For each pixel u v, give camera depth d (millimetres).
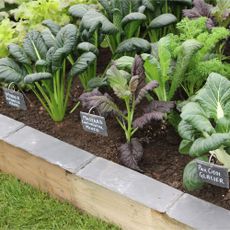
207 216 2041
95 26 2766
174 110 2562
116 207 2311
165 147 2570
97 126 2512
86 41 2865
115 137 2676
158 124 2691
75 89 3139
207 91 2211
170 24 3033
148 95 2670
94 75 3002
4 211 2570
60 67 2670
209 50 2754
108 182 2303
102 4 3041
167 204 2127
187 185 2168
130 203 2213
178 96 2873
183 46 2527
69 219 2463
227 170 2092
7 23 3174
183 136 2164
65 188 2533
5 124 2855
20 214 2533
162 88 2631
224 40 3061
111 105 2469
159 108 2418
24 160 2670
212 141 1950
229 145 2062
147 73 2605
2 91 3273
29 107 3070
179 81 2578
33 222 2484
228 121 2086
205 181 2141
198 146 1992
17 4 3697
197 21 2791
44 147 2609
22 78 2738
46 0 3404
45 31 2822
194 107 2123
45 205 2570
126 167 2402
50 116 2949
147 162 2486
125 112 2594
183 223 2031
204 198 2201
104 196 2324
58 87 2752
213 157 2246
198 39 2646
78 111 2949
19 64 2818
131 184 2271
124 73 2527
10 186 2723
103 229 2371
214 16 3023
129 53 3023
